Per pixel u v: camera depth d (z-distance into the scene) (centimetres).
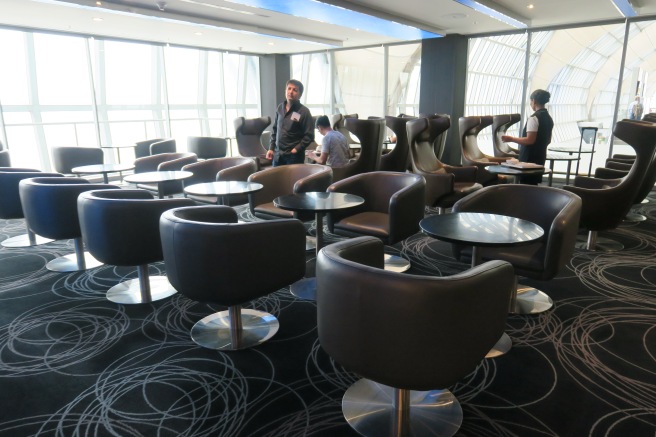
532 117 450
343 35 850
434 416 185
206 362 230
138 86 982
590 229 371
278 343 248
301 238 229
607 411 188
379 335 138
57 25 709
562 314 278
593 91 852
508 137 467
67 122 894
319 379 214
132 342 251
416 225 324
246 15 678
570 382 209
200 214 241
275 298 308
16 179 393
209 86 1087
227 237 203
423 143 481
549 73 927
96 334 260
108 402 198
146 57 972
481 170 559
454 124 871
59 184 331
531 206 280
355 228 317
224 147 747
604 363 224
